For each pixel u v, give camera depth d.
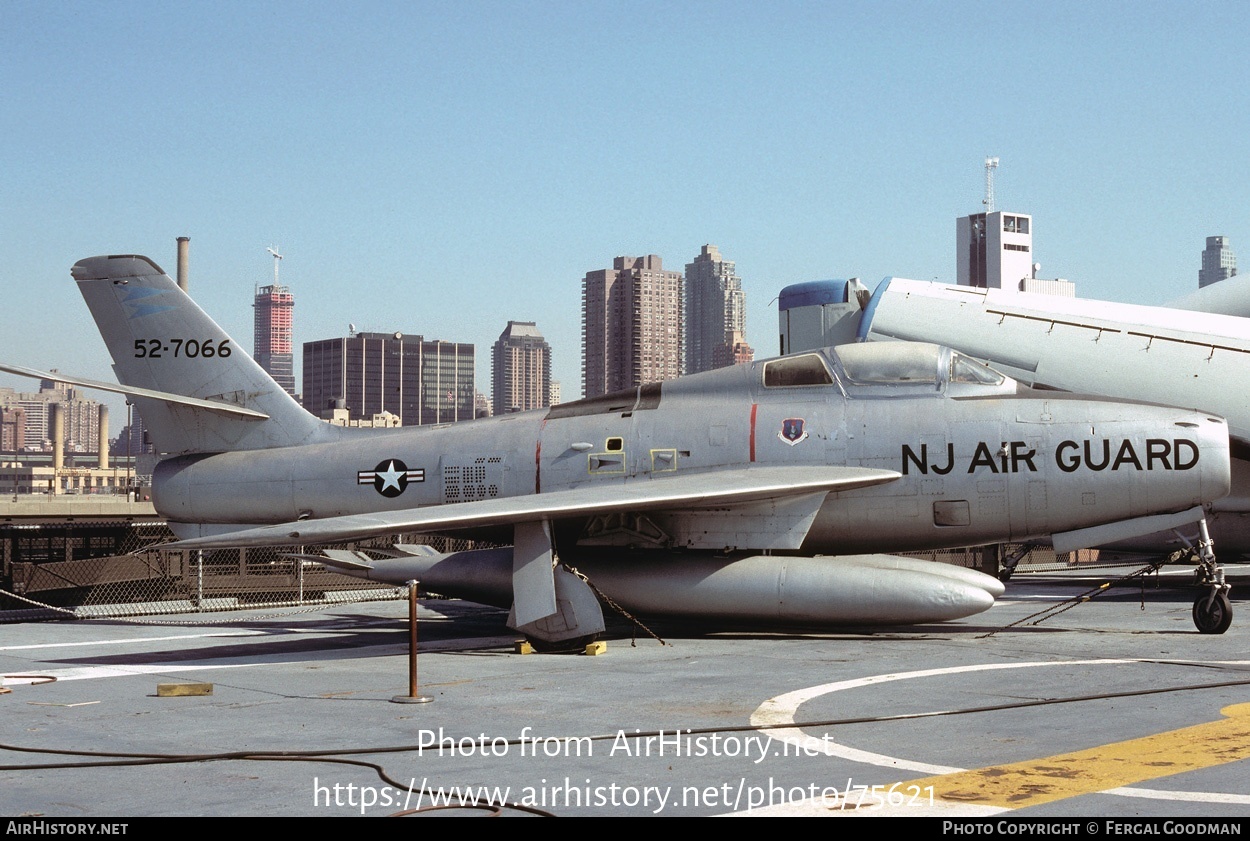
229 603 19.91
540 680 10.88
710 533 14.77
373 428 17.78
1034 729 8.05
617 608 14.42
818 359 15.40
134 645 14.62
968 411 14.57
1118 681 10.18
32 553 22.58
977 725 8.23
